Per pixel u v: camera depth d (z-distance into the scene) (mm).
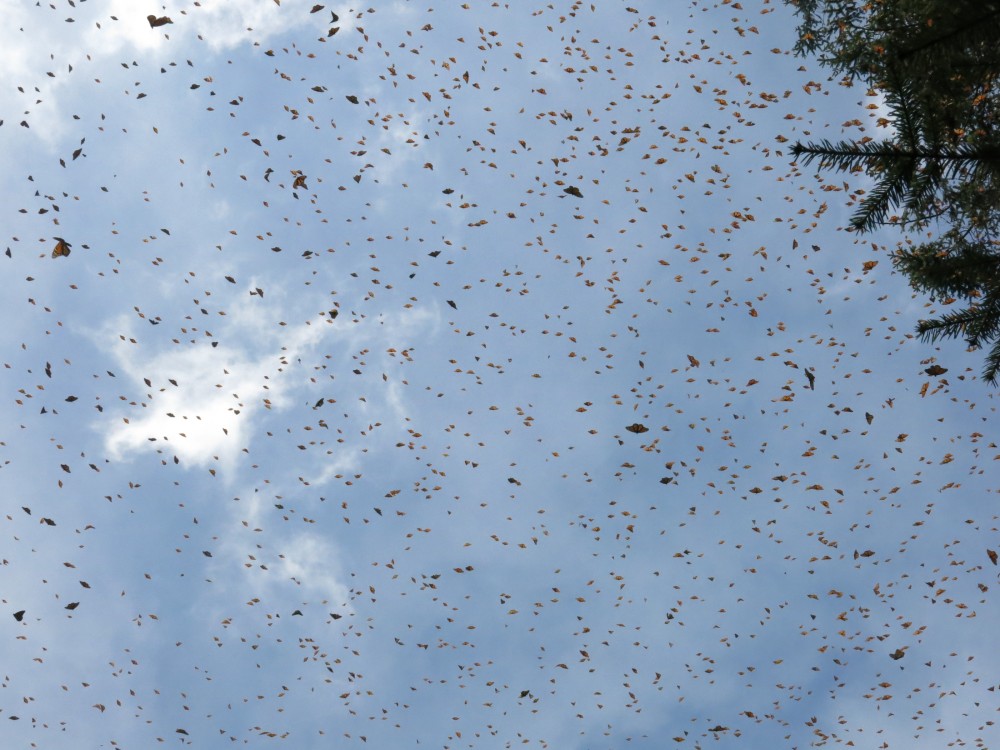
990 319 3740
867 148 3354
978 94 3561
